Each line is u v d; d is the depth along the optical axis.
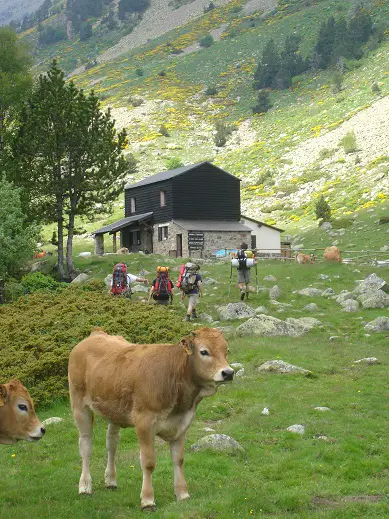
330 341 23.28
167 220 71.31
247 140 161.62
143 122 182.50
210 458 11.92
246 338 23.39
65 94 50.81
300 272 40.69
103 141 51.31
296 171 123.62
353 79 185.00
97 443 13.24
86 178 51.62
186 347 9.02
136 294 34.81
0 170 50.25
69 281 49.72
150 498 9.57
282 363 18.83
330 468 11.45
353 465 11.55
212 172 72.19
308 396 16.17
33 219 50.16
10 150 53.72
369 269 41.25
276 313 28.70
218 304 31.38
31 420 9.26
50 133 49.72
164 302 29.16
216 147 159.38
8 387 9.24
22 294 37.91
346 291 32.66
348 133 124.75
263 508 9.66
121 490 10.43
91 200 52.22
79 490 10.28
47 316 23.97
